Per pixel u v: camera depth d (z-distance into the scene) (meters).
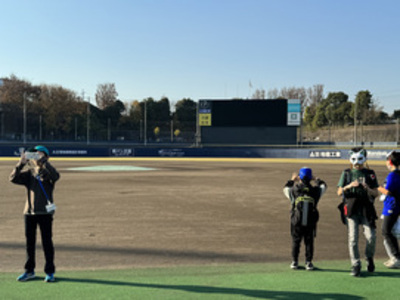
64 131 110.56
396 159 5.73
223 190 17.03
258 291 4.68
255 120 62.09
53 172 5.30
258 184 19.55
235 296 4.49
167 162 41.00
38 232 8.68
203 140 63.94
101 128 111.38
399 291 4.67
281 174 25.80
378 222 10.15
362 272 5.60
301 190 5.76
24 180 5.29
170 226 9.60
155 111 127.12
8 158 46.72
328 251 7.30
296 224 5.79
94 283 5.05
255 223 10.02
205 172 27.30
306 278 5.27
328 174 26.06
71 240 8.10
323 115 119.44
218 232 8.95
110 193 15.88
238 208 12.38
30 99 114.00
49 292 4.66
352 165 5.69
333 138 95.56
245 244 7.85
